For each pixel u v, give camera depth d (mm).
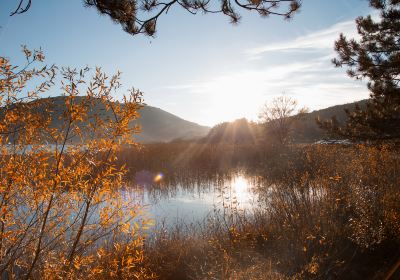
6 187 2961
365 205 7211
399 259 5512
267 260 5879
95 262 3869
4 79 3053
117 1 4383
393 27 12094
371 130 14578
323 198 8328
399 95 12945
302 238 6113
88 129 3281
